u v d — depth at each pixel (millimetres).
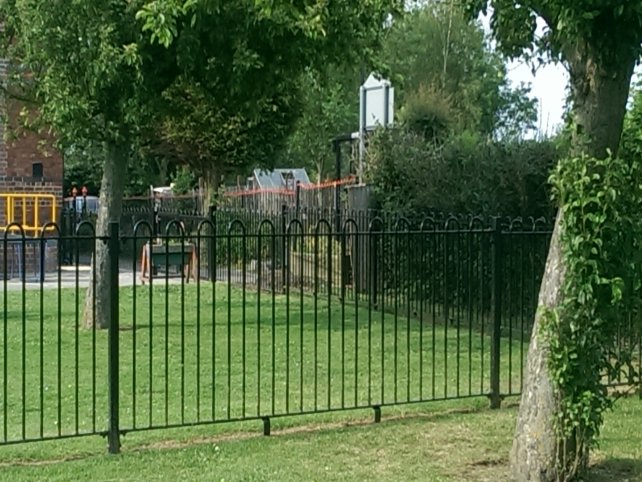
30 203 21922
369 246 13484
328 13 10836
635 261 5594
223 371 9375
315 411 7129
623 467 6250
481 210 14297
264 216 17359
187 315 13523
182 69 11297
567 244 5559
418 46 41844
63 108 11203
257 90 11930
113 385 6453
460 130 21234
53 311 14023
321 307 14367
